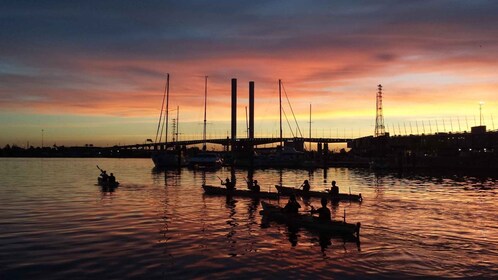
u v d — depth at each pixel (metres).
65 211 30.52
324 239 22.19
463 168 93.06
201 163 101.62
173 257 18.50
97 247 19.98
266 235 23.03
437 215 30.08
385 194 44.19
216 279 15.82
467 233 24.00
